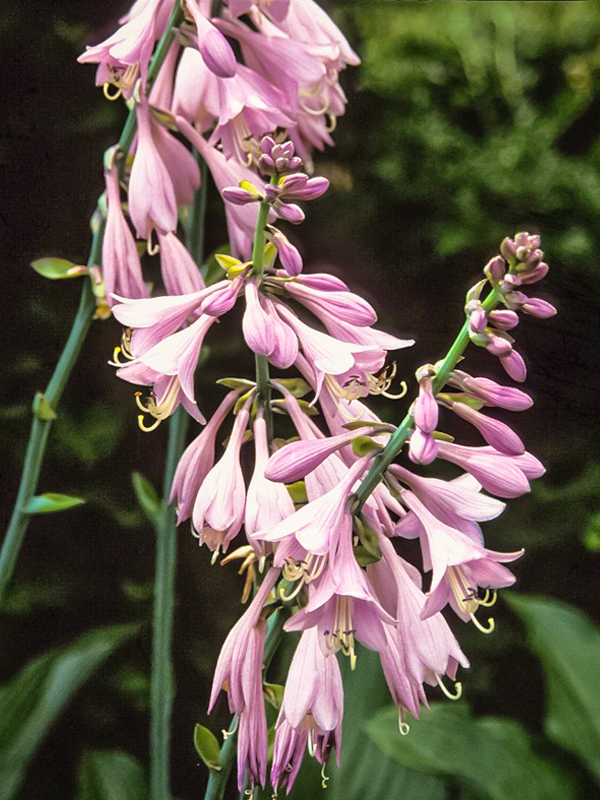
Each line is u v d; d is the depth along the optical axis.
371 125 1.64
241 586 1.57
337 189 1.64
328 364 0.67
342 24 1.64
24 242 1.57
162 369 0.68
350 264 1.63
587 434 1.64
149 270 1.52
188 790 1.50
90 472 1.57
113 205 0.83
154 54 0.84
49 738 1.49
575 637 0.94
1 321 1.56
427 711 0.92
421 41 1.63
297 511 0.66
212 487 0.68
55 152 1.57
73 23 1.57
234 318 1.56
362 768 0.93
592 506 1.62
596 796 0.89
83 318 0.87
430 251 1.63
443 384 0.63
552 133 1.60
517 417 1.65
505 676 1.55
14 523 0.89
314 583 0.64
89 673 0.92
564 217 1.59
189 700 1.53
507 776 0.89
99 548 1.57
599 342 1.63
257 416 0.69
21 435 1.56
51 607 1.54
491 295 0.62
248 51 0.83
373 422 0.65
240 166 0.83
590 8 1.61
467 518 0.65
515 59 1.62
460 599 0.65
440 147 1.61
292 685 0.65
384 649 0.64
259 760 0.66
